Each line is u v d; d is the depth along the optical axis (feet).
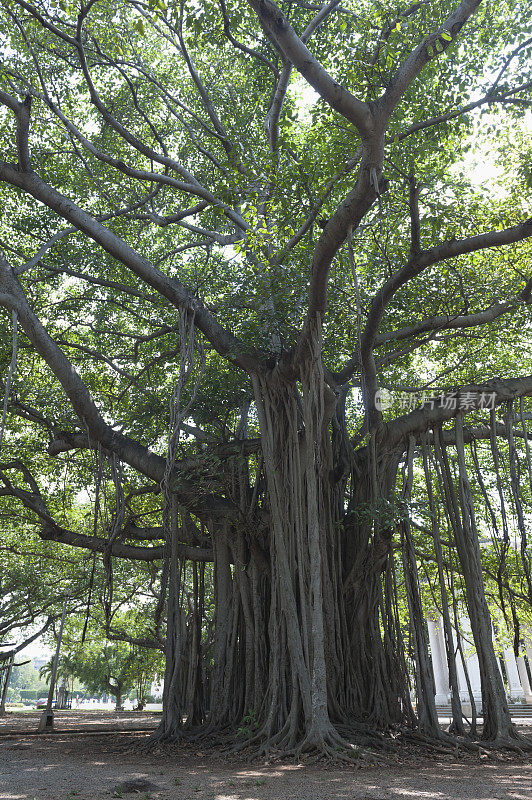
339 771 24.25
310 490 30.68
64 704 165.99
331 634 33.65
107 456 42.09
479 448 51.75
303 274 34.30
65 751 35.17
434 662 95.61
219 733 35.09
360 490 38.17
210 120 49.11
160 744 34.53
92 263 47.11
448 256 29.73
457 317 39.68
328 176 29.25
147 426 44.09
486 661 33.37
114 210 46.80
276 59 41.24
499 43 34.53
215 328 36.88
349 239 23.77
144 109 49.34
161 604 40.57
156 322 46.47
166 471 33.76
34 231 46.65
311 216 31.63
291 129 45.78
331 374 37.22
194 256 52.80
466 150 32.83
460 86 31.50
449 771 24.68
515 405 46.70
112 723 68.59
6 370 45.01
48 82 44.91
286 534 33.63
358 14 35.63
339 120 29.48
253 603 37.45
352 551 37.86
